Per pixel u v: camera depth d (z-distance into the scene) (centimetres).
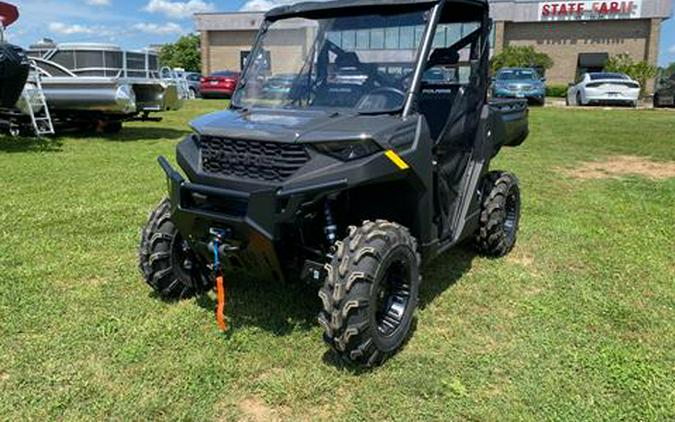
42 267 430
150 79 1150
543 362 309
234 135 298
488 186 457
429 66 372
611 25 3844
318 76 353
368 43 340
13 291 386
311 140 283
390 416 264
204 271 382
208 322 346
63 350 313
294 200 279
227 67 4459
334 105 337
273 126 301
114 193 666
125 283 403
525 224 563
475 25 403
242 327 340
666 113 1852
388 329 308
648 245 500
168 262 361
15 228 525
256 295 383
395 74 330
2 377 289
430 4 332
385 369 300
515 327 348
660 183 762
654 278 426
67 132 1241
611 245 501
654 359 313
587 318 360
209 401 273
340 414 266
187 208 305
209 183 306
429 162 320
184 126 1430
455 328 346
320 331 336
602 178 802
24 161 865
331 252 301
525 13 3919
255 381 289
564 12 3850
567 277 428
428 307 374
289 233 296
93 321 346
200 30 4438
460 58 399
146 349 315
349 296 279
